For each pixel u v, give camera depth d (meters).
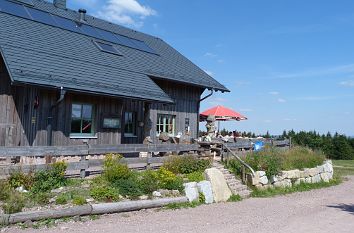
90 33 19.52
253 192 15.16
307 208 13.00
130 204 10.12
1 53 12.97
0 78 13.62
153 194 11.41
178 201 11.53
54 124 14.03
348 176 24.88
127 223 9.05
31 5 18.23
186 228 8.98
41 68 13.35
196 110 22.64
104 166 12.26
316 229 9.86
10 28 14.87
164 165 14.10
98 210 9.41
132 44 21.80
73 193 10.13
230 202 13.21
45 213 8.48
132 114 18.48
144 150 13.95
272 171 16.83
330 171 22.03
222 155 17.22
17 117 13.13
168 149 15.08
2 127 13.41
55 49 15.46
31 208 8.81
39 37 15.68
